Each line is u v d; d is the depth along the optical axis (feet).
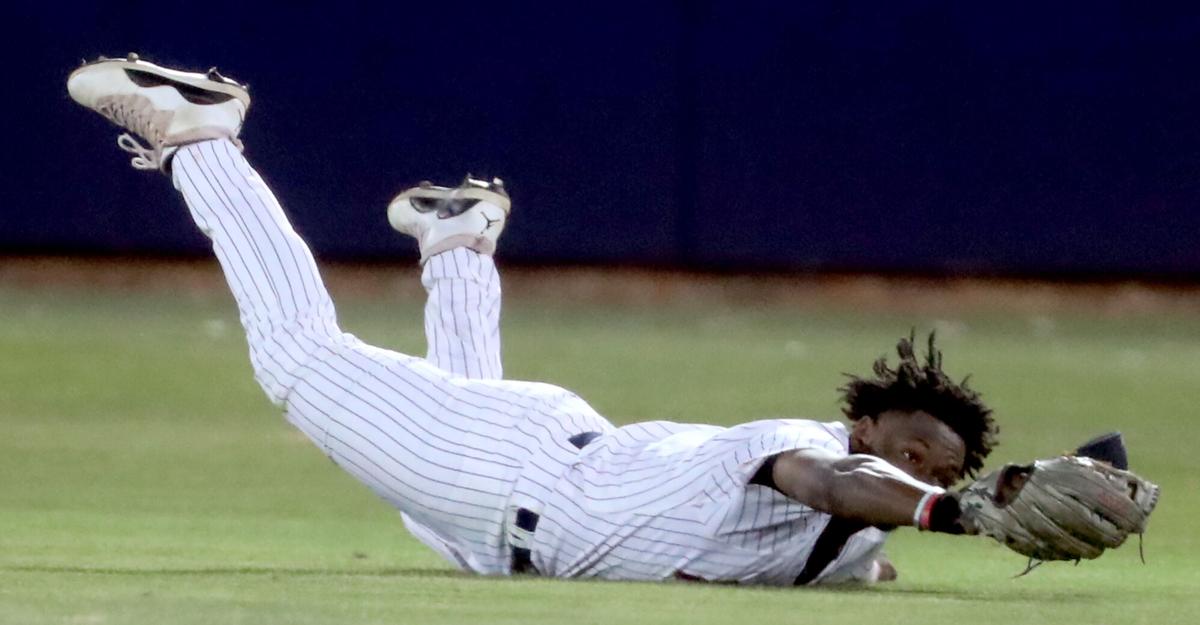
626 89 192.34
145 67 63.05
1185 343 162.40
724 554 51.24
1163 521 79.97
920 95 191.83
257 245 61.16
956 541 75.05
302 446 102.47
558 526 53.16
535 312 173.68
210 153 62.64
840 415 115.24
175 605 42.55
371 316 165.48
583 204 193.16
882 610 45.06
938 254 193.06
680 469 52.01
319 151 189.16
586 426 55.62
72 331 148.66
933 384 51.49
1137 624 44.42
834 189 192.95
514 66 191.01
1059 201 191.83
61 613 40.78
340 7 188.44
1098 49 190.60
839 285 190.90
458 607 43.24
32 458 94.17
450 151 190.60
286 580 50.01
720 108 192.85
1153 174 191.01
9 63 187.11
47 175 188.85
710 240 193.77
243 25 187.11
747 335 160.66
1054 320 176.45
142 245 190.39
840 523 50.67
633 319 170.30
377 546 69.51
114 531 70.03
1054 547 44.47
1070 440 108.06
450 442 55.77
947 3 190.70
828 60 192.13
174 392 120.78
